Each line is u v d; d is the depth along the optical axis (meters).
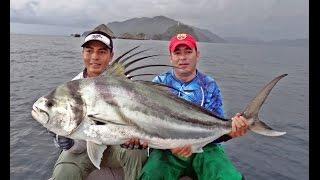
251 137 2.21
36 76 4.71
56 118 0.93
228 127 1.07
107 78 0.96
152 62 6.76
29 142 1.96
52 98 0.94
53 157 1.78
